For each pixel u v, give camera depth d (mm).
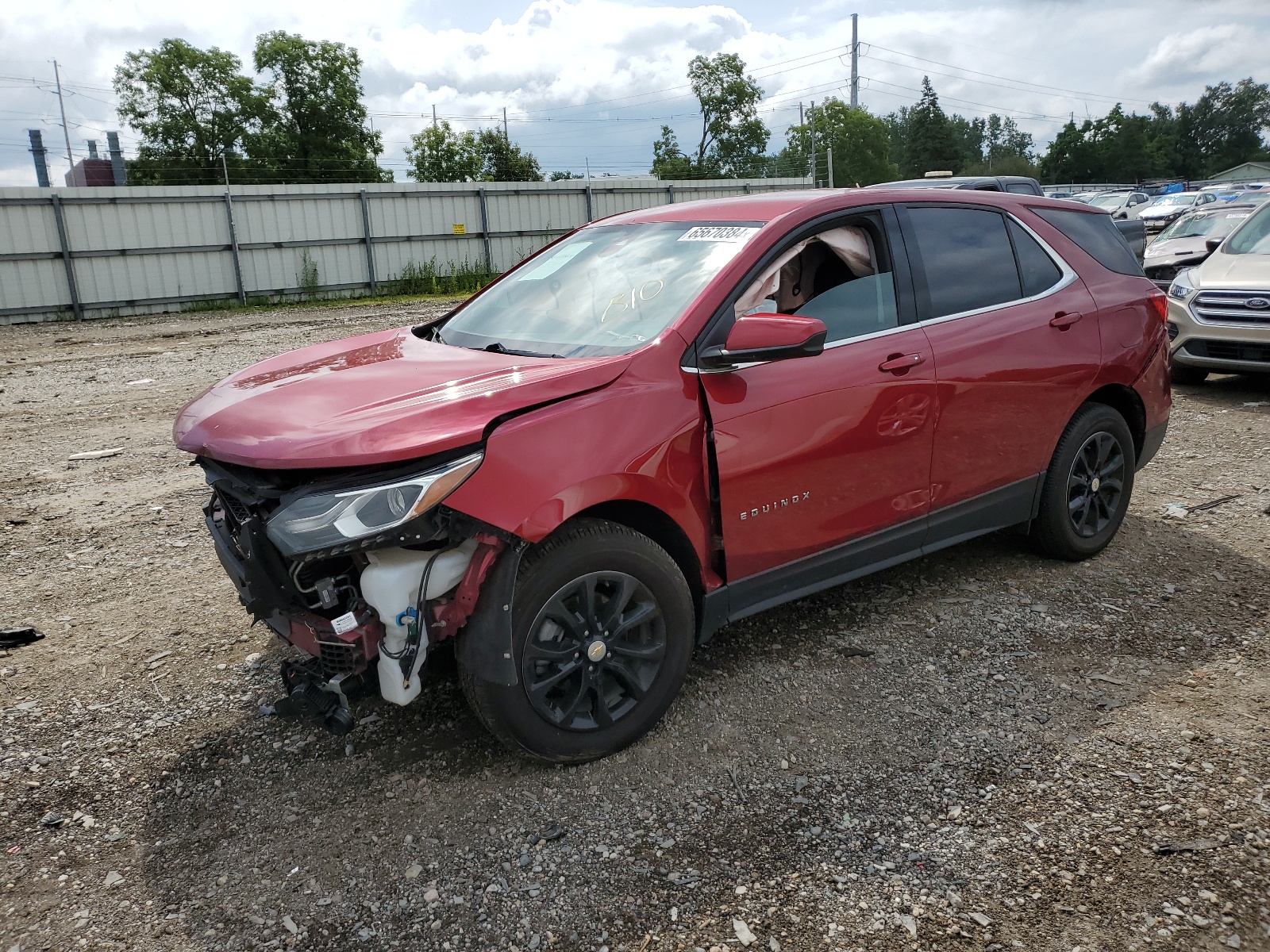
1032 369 3959
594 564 2762
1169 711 3154
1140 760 2875
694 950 2188
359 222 24750
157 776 2965
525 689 2715
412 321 18156
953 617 3918
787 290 3477
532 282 3834
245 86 48344
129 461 6945
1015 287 4051
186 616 4137
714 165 64375
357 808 2766
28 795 2875
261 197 23141
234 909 2377
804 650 3664
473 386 2732
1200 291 8312
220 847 2619
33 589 4492
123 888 2471
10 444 7602
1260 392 8422
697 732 3104
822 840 2561
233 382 3322
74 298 20984
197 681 3564
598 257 3695
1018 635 3740
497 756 2996
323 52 49031
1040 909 2283
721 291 3117
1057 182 111750
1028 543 4719
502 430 2576
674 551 3086
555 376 2754
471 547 2594
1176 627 3781
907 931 2229
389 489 2414
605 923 2285
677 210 3836
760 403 3092
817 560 3402
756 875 2434
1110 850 2482
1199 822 2576
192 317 20969
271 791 2869
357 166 50219
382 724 3207
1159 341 4598
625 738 2965
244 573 2656
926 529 3754
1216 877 2371
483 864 2508
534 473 2588
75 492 6129
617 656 2910
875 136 79562
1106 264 4488
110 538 5199
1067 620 3861
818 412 3238
